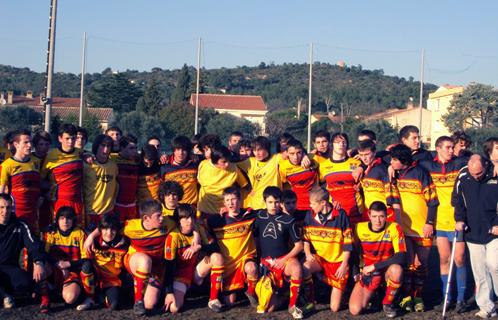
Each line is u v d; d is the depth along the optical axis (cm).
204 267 826
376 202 797
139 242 797
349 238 808
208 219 838
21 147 877
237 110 7612
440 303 862
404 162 834
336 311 811
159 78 13938
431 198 831
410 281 823
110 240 802
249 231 831
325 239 815
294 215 880
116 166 932
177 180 932
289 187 943
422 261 839
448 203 850
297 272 786
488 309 786
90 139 4031
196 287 885
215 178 914
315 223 820
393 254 795
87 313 784
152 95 6338
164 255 802
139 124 4466
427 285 977
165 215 827
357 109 8975
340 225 812
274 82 13350
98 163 911
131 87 7169
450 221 847
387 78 13475
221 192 916
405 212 845
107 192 916
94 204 908
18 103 7562
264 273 817
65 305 815
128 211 947
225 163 896
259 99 7950
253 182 941
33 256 784
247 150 1061
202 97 7744
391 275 782
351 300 802
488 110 5122
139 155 955
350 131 5153
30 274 827
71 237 807
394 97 10356
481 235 780
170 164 949
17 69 14625
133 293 858
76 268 808
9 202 790
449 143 855
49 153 900
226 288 830
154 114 5603
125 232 803
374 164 879
